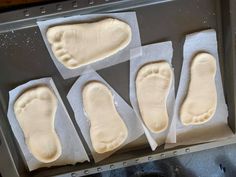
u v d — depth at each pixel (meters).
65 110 0.50
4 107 0.49
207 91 0.51
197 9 0.49
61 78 0.49
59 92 0.50
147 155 0.51
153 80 0.50
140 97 0.51
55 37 0.48
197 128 0.52
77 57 0.49
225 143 0.53
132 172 0.54
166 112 0.51
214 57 0.50
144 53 0.49
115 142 0.51
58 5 0.47
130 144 0.52
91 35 0.48
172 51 0.50
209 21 0.49
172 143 0.52
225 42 0.50
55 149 0.51
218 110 0.52
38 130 0.50
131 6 0.48
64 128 0.51
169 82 0.50
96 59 0.49
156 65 0.50
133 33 0.49
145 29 0.49
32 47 0.48
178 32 0.49
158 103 0.51
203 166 0.55
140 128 0.51
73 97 0.50
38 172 0.52
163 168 0.55
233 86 0.50
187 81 0.51
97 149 0.52
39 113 0.50
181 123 0.52
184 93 0.51
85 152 0.51
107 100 0.50
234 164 0.55
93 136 0.51
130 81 0.50
